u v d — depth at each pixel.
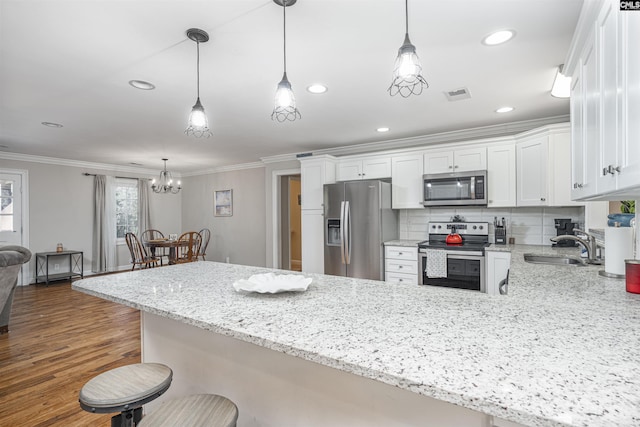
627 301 1.37
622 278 1.87
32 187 5.73
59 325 3.59
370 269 4.00
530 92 2.82
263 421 1.36
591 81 1.40
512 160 3.54
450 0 1.62
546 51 2.12
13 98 2.89
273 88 2.70
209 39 1.97
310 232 4.66
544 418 0.58
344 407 1.14
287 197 6.26
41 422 1.95
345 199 4.18
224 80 2.54
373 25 1.83
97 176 6.49
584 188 1.54
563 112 3.36
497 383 0.68
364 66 2.33
